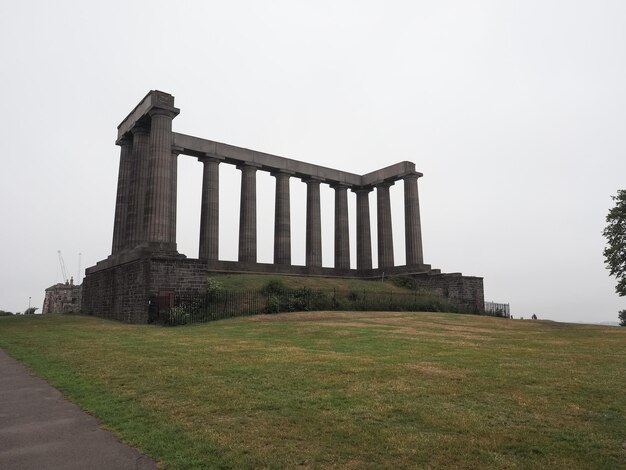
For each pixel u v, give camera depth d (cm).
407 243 5888
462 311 4681
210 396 1005
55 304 9606
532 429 823
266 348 1723
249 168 5384
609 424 862
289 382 1136
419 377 1210
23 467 659
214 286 3659
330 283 4928
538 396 1043
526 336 2439
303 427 812
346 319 3100
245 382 1137
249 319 3039
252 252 5241
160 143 3931
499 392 1073
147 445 731
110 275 4091
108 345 1822
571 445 754
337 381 1149
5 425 845
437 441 755
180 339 2027
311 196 5984
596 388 1121
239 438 756
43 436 787
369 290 4812
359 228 6550
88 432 805
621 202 5388
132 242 4172
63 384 1147
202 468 645
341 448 719
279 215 5631
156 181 3850
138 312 3359
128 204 4347
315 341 1955
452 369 1332
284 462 664
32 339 2089
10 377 1259
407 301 4391
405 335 2239
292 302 3619
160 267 3338
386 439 759
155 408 924
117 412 907
